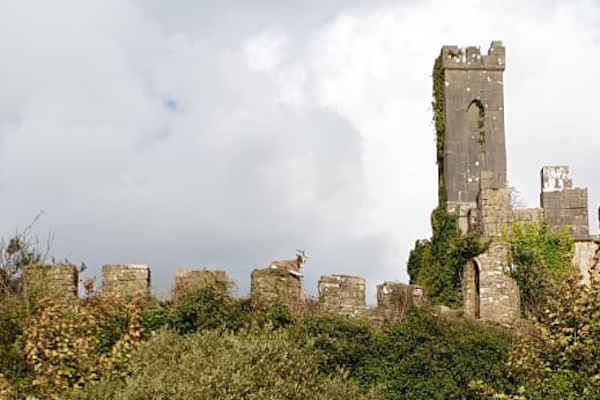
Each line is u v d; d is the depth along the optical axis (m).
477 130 79.94
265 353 38.50
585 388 35.34
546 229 59.31
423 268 60.84
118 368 40.75
